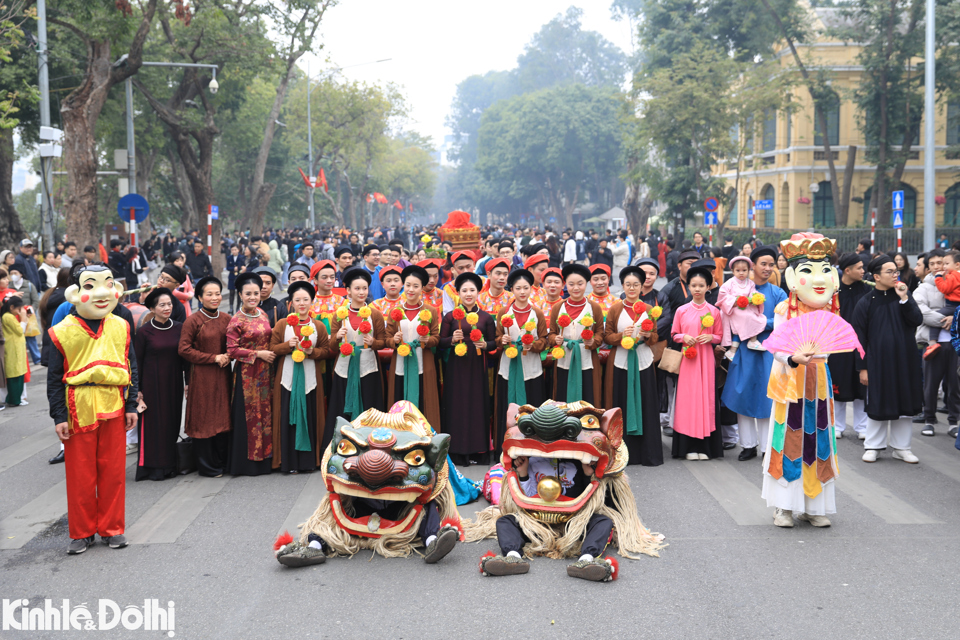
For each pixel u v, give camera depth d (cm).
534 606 487
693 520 637
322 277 884
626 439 801
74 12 1797
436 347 799
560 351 780
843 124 3762
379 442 550
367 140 5775
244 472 771
